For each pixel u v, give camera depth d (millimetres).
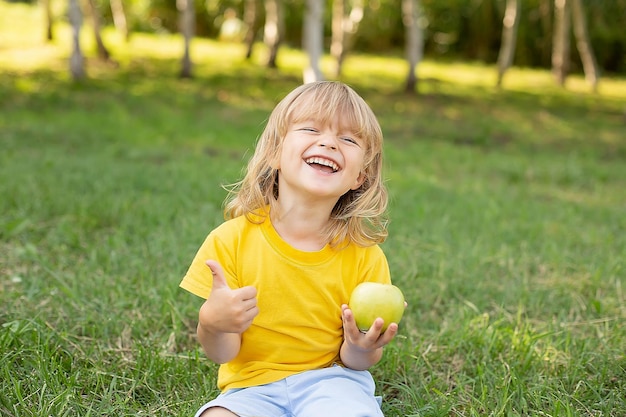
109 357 3152
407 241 5102
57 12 22609
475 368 3168
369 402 2326
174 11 24359
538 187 8250
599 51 25062
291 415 2344
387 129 12320
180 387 2934
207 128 11047
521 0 24281
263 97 14273
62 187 6082
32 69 15062
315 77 12516
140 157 8422
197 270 2418
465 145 11641
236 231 2449
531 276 4562
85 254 4551
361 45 25141
